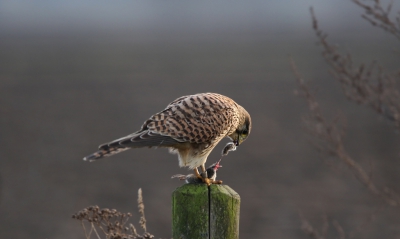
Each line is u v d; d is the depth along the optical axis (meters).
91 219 4.98
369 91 7.14
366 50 46.66
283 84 35.59
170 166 18.75
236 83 36.84
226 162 18.89
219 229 4.74
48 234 12.30
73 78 40.56
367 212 13.71
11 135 22.58
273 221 13.24
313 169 17.94
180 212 4.77
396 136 21.12
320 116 7.73
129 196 15.23
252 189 15.77
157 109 27.84
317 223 13.04
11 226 12.95
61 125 24.36
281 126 24.03
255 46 66.81
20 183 16.36
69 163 18.53
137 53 60.62
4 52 60.31
